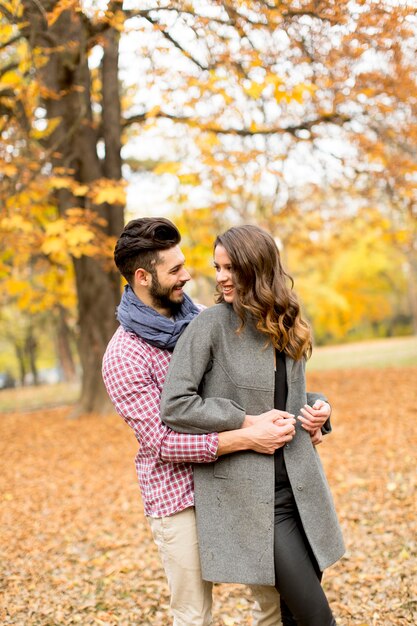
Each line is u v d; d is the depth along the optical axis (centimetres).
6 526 484
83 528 469
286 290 213
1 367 3341
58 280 1005
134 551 413
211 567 209
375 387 1061
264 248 210
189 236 870
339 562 361
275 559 206
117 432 816
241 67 557
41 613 326
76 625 312
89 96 868
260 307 208
